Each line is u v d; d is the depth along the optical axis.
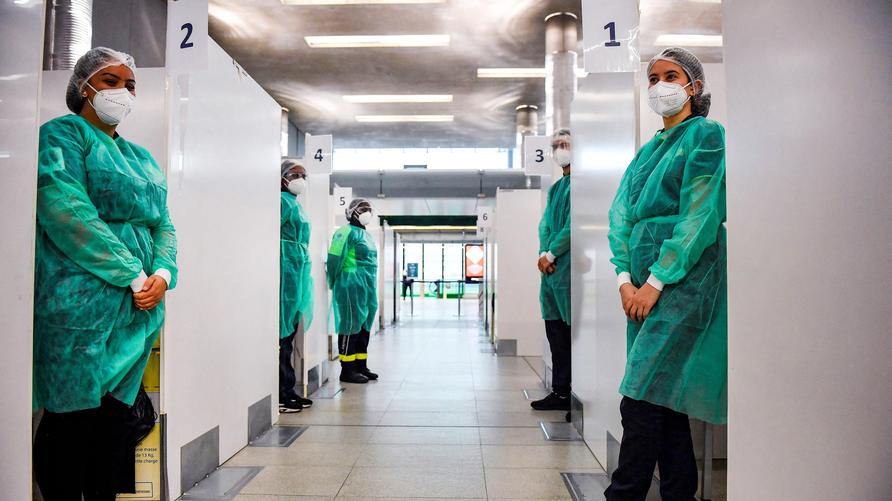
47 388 1.56
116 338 1.67
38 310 1.56
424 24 7.95
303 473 2.54
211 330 2.52
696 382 1.65
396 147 15.29
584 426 3.04
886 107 0.86
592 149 2.78
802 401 0.99
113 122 1.79
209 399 2.51
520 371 5.45
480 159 16.08
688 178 1.68
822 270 0.95
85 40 3.62
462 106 11.66
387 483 2.41
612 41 2.14
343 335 4.83
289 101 11.31
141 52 6.55
